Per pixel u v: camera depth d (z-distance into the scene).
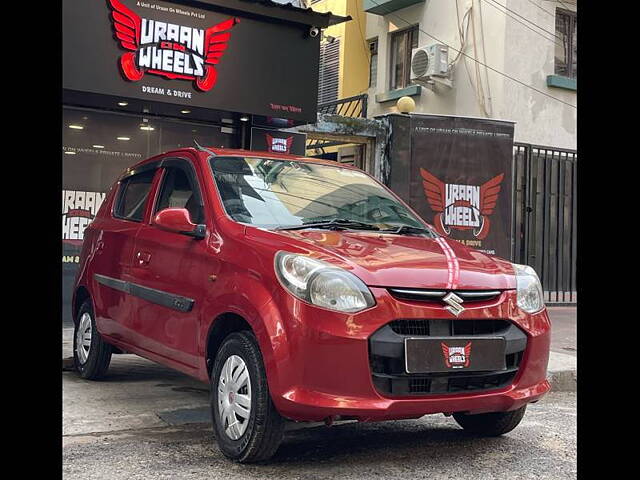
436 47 14.18
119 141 9.68
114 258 5.53
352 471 3.77
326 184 5.12
